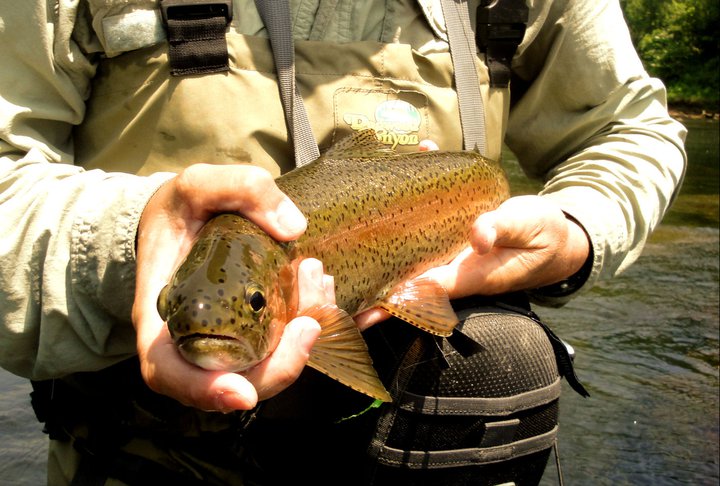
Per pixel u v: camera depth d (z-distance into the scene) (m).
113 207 0.83
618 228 1.01
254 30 0.93
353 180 0.92
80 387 0.94
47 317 0.85
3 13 0.87
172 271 0.78
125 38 0.91
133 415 0.94
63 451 0.99
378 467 0.88
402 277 0.96
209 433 0.93
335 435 0.90
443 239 0.99
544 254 0.94
